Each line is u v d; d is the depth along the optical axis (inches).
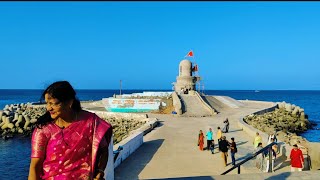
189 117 1531.7
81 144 108.5
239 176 258.1
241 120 1250.0
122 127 1280.8
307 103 4618.6
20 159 962.1
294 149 505.4
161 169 577.3
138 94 2325.3
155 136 940.0
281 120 1659.7
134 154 695.7
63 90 107.3
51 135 107.7
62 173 106.7
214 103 2081.7
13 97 6584.6
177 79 2513.5
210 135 751.1
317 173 268.1
